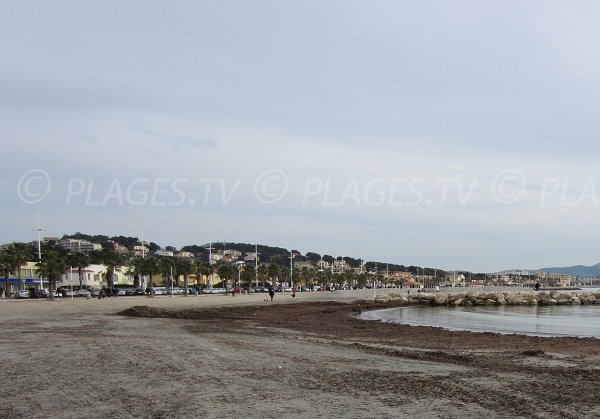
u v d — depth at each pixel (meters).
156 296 104.75
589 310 63.81
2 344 20.95
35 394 11.59
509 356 19.23
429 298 82.75
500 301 80.81
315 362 16.59
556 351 21.06
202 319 40.16
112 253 123.75
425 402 10.97
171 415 9.78
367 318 46.50
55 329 28.47
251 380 13.31
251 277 149.25
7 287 105.88
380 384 12.93
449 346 22.89
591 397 11.53
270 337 25.58
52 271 84.56
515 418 9.74
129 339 23.02
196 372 14.43
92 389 12.12
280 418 9.59
